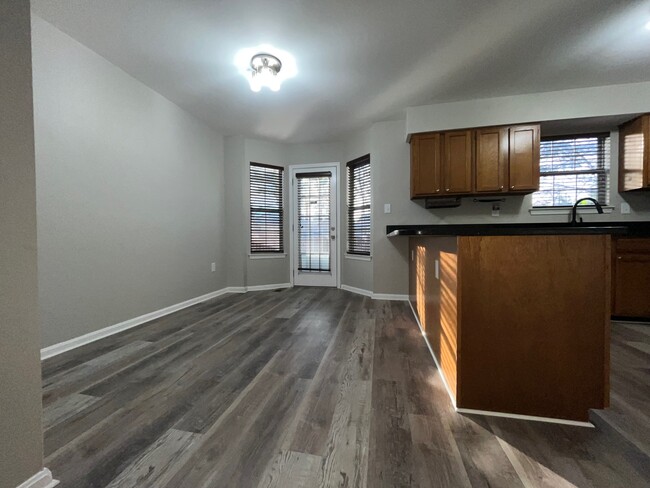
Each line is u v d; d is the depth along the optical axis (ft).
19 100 3.16
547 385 4.49
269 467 3.57
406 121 11.44
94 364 6.46
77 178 7.47
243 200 14.39
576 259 4.37
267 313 10.61
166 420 4.49
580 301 4.38
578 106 9.91
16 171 3.13
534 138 10.34
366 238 13.82
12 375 3.07
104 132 8.18
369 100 10.63
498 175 10.64
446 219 12.28
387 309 11.14
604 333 4.32
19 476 3.10
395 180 12.66
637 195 10.69
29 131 3.25
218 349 7.29
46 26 6.71
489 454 3.78
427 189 11.28
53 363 6.50
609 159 10.96
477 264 4.64
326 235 15.64
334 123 12.87
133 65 8.45
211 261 13.32
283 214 15.90
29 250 3.24
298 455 3.77
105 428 4.30
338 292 14.39
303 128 13.48
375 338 8.02
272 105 11.08
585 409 4.38
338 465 3.61
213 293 13.39
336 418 4.54
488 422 4.44
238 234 14.44
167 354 6.99
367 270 13.60
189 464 3.62
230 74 8.89
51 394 5.23
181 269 11.37
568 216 11.35
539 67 8.55
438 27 6.91
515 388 4.58
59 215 7.07
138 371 6.12
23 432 3.14
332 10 6.35
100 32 7.04
